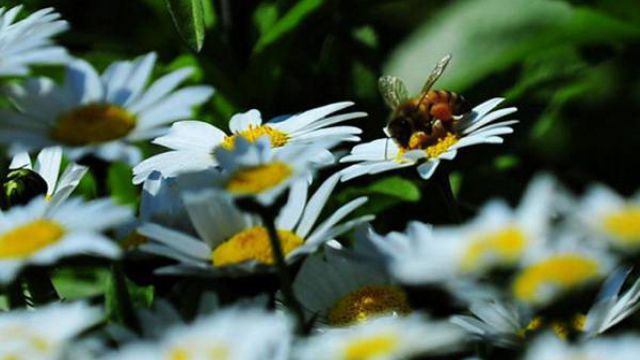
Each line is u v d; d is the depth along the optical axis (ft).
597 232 1.90
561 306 1.87
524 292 1.88
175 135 2.38
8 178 2.27
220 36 3.14
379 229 2.80
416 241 1.96
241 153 2.02
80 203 2.00
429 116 2.41
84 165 2.05
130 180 2.85
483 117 2.45
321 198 2.15
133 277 2.18
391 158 2.39
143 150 2.86
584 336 2.06
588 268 1.87
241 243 2.12
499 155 3.18
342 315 2.16
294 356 1.91
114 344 2.06
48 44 2.09
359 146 2.42
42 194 2.27
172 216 2.21
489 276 1.88
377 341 1.88
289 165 2.01
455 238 1.91
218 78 3.11
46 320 1.91
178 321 2.01
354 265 2.19
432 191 2.79
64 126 2.03
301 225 2.15
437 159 2.37
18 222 1.98
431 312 2.08
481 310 2.06
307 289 2.18
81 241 1.96
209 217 2.14
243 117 2.42
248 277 2.11
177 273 2.10
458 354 2.04
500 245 1.89
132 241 2.20
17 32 2.14
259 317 1.88
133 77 2.06
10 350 1.89
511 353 2.13
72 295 2.63
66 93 2.05
